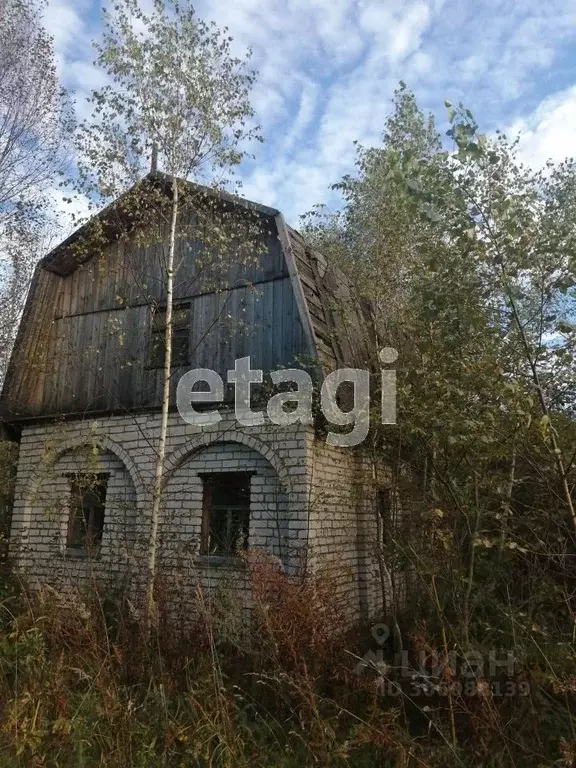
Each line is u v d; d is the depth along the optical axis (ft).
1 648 18.60
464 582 15.98
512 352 16.26
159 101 23.61
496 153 15.39
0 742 14.14
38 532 30.14
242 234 25.59
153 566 21.12
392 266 27.55
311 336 24.50
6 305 40.50
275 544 24.23
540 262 15.44
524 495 17.67
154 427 28.17
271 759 14.48
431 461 18.83
